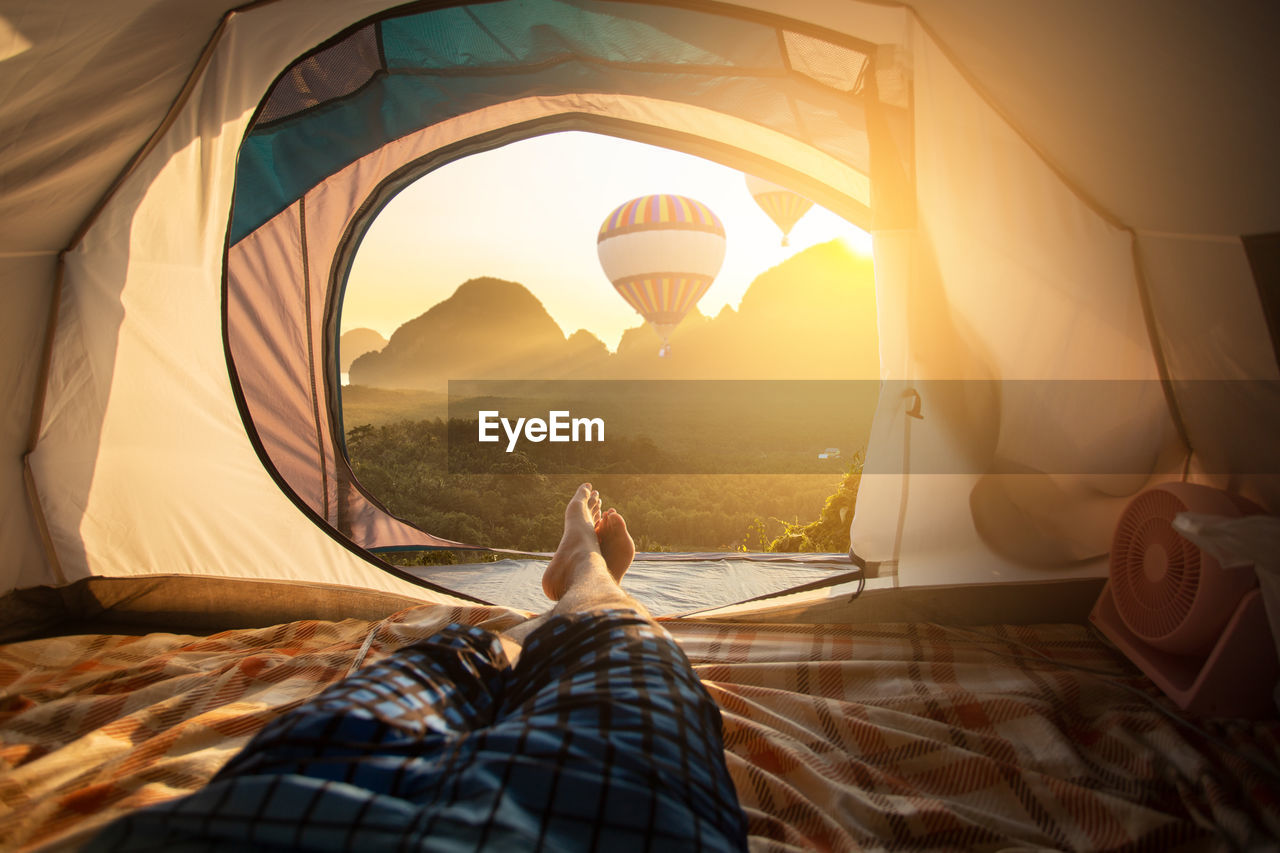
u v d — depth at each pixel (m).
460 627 0.98
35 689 1.72
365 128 2.84
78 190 1.96
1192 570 1.63
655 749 0.69
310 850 0.54
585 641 0.92
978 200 1.91
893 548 2.06
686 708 0.78
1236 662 1.52
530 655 0.96
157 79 1.87
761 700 1.60
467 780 0.62
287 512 2.38
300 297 3.22
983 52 1.77
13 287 1.97
